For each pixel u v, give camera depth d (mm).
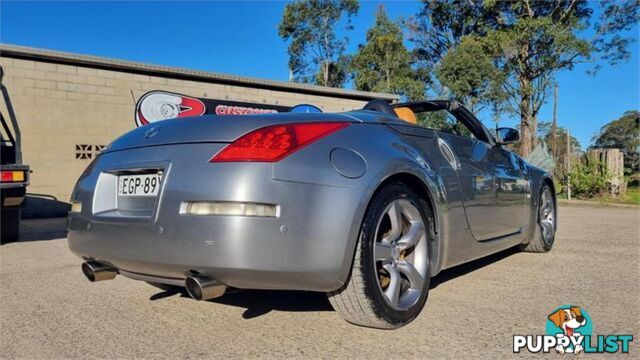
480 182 3326
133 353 2307
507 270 3910
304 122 2379
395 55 29266
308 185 2166
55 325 2725
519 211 4012
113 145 2762
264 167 2133
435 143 3021
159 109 12102
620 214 9648
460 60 24234
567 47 24672
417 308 2609
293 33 34625
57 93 10820
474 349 2264
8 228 5969
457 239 3010
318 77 34750
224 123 2359
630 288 3322
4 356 2291
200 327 2652
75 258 4875
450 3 28766
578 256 4535
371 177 2340
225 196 2109
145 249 2275
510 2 26703
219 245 2084
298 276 2131
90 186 2643
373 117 2730
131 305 3094
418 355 2201
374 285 2346
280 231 2092
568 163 15930
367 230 2328
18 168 5262
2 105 10203
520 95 25719
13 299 3266
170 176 2271
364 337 2436
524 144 25875
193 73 12492
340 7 34094
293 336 2479
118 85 11555
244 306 3016
